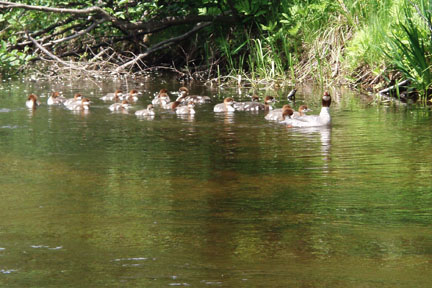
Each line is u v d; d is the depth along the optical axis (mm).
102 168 14234
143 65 37562
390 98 25859
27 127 19531
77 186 12719
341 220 10688
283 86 30656
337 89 29094
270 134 18359
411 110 22578
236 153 15781
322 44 31672
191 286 8367
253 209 11273
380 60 28219
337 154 15531
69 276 8656
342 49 31250
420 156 15172
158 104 24891
